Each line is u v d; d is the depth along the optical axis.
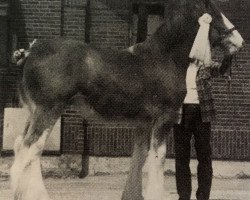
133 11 12.78
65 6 12.70
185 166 8.20
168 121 7.90
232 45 8.12
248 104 12.68
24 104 7.98
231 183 11.85
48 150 12.34
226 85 12.66
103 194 10.35
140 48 7.95
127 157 12.51
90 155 12.47
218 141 12.64
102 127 12.49
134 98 7.77
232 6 12.72
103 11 12.77
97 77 7.64
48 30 12.71
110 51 7.81
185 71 8.04
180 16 8.00
